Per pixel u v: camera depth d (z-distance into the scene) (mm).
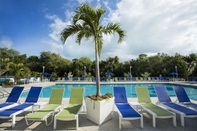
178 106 3574
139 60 24766
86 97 3518
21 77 14008
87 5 3609
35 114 2934
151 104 3863
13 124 2893
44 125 3014
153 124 2908
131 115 2826
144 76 21266
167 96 4230
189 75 20172
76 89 4227
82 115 3744
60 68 25906
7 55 27016
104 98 3324
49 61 27922
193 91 10523
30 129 2795
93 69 24844
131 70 24438
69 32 3947
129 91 11617
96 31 3873
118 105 3756
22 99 5801
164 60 24031
